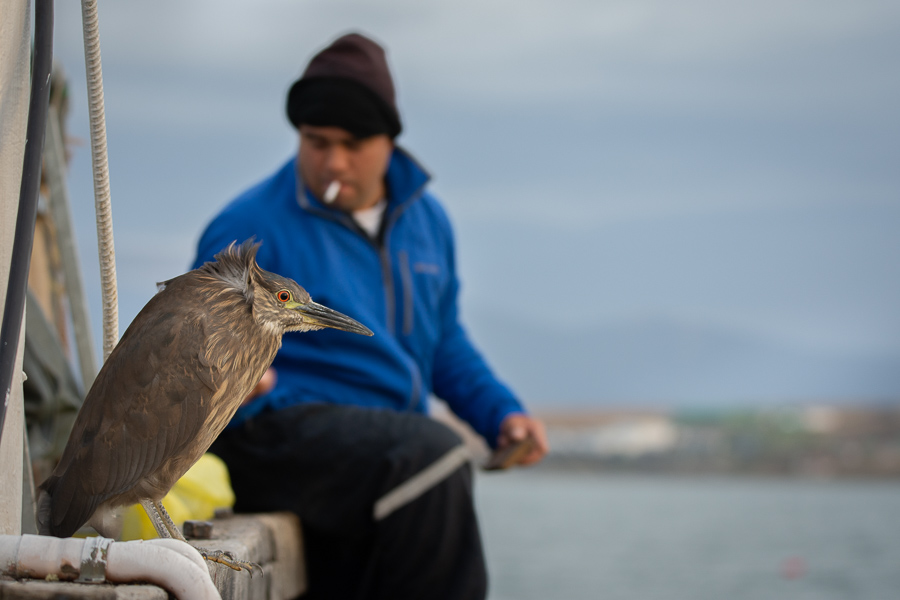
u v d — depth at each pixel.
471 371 4.88
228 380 2.64
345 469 3.92
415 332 4.54
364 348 4.23
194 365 2.55
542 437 4.53
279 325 2.85
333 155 4.26
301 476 3.95
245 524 3.45
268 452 3.97
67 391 4.22
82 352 4.08
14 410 2.41
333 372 4.23
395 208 4.57
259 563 3.19
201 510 3.66
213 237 4.36
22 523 2.70
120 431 2.49
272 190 4.56
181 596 2.06
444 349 4.97
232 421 4.11
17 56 2.46
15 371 2.41
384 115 4.29
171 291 2.68
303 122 4.25
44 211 4.66
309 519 3.94
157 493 2.56
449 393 4.92
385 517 3.84
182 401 2.53
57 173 4.20
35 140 2.31
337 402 4.21
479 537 4.04
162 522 2.61
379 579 3.95
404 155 4.61
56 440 4.11
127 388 2.51
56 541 2.08
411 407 4.39
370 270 4.41
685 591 12.86
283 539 3.65
